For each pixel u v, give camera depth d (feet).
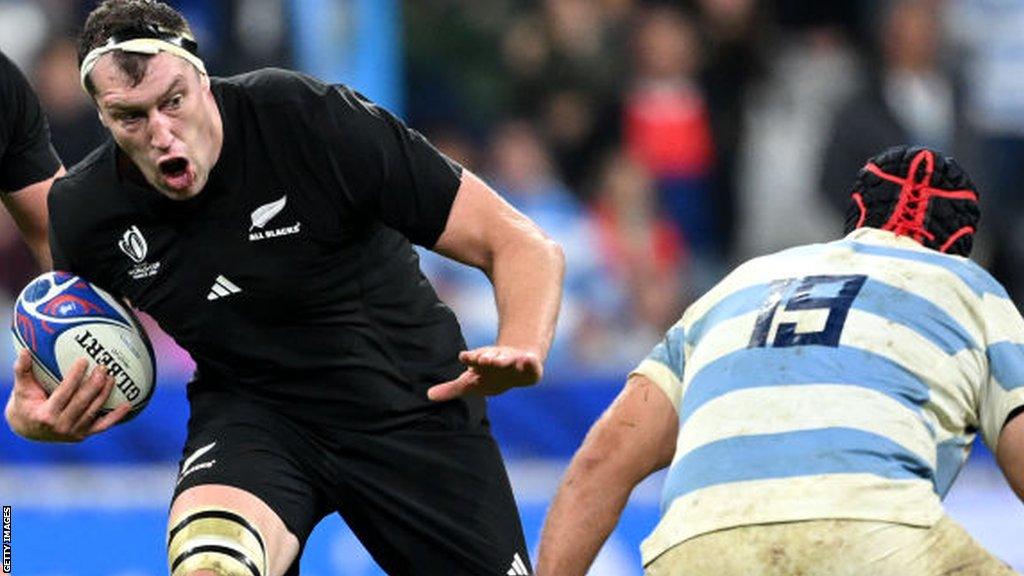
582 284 127.03
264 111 58.59
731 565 53.83
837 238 130.52
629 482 60.39
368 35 128.98
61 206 59.88
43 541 96.02
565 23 134.92
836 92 132.77
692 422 56.54
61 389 59.72
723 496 54.54
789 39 135.74
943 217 59.21
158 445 98.02
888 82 133.49
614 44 135.13
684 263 130.72
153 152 56.75
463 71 134.62
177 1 124.67
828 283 57.06
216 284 59.31
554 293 58.70
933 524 53.21
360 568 94.43
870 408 54.44
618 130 133.08
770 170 132.57
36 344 60.34
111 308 61.05
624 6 136.15
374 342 61.00
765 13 136.67
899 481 53.57
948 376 55.36
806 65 134.00
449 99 134.62
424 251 122.62
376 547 64.08
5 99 63.98
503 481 64.28
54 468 97.40
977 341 56.13
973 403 55.98
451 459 62.80
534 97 134.31
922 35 134.92
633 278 128.06
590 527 60.34
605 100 133.69
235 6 125.49
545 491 99.96
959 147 135.13
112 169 59.11
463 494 63.10
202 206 58.59
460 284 122.31
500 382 55.31
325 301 59.88
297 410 61.41
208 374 62.49
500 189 130.21
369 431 61.72
